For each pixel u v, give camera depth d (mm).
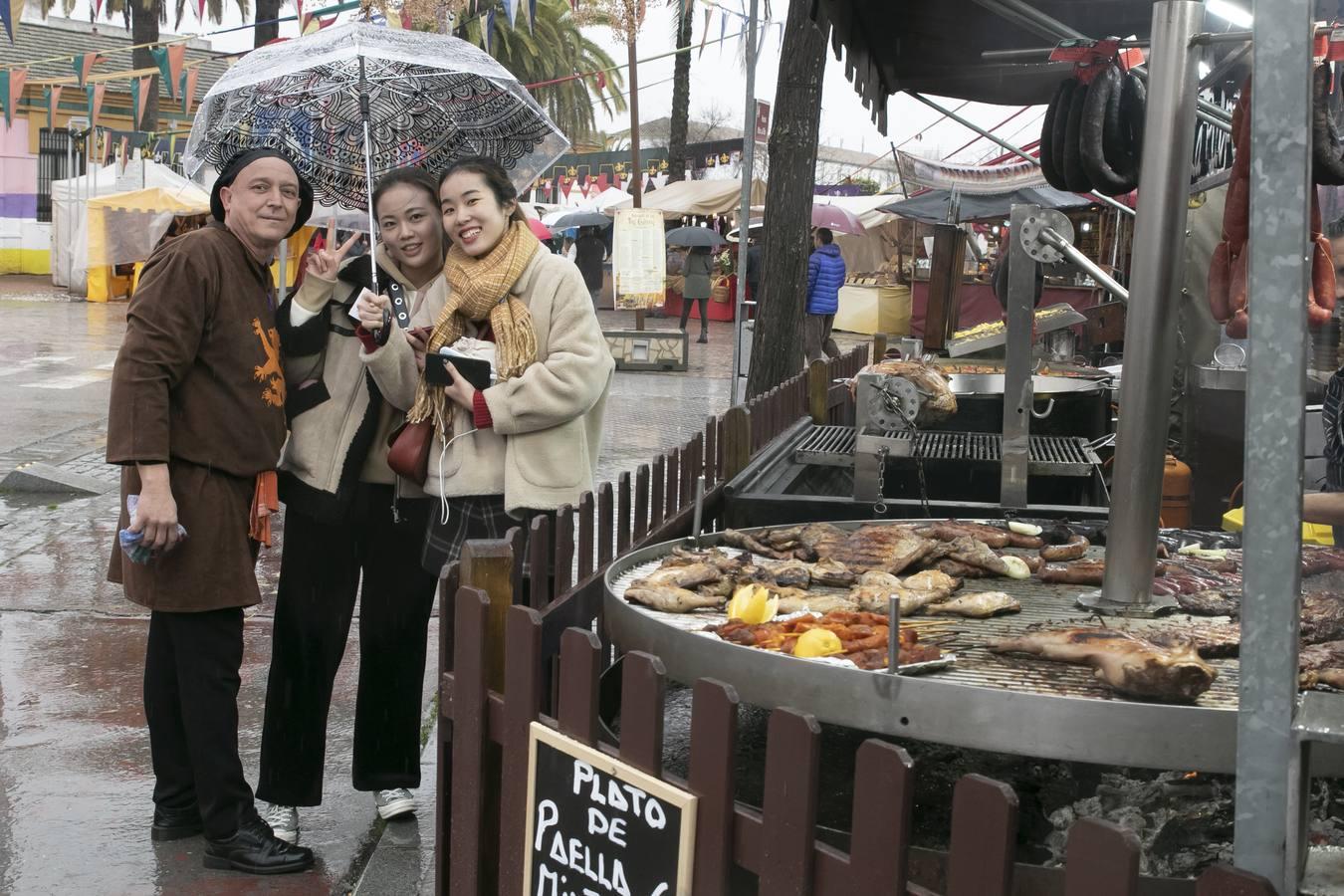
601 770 1965
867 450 3867
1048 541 3291
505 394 3291
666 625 2287
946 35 3945
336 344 3590
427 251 3588
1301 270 1339
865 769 1636
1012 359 3627
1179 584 2768
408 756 3861
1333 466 4094
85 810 3924
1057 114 3152
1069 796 2502
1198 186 4328
